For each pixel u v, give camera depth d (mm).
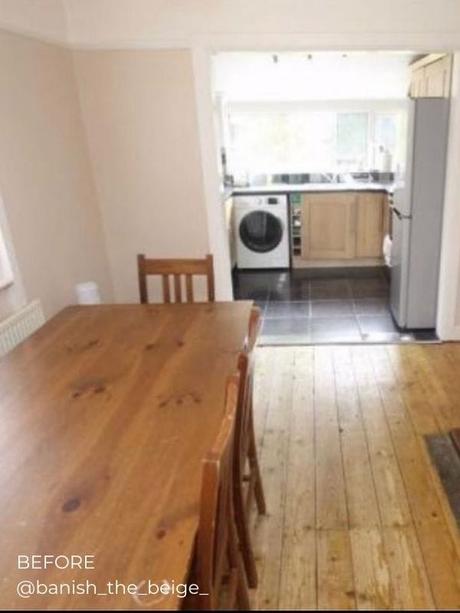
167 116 2967
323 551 1783
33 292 2406
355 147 5645
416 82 4465
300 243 5434
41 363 1698
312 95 5340
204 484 907
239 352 1693
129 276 3350
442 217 3268
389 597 1592
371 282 4895
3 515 1011
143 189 3139
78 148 2926
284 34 2779
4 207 2164
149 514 987
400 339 3498
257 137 5715
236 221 5406
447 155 3107
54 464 1160
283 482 2143
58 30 2699
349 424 2525
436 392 2779
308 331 3770
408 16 2719
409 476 2131
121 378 1560
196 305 2229
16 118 2287
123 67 2887
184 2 2748
